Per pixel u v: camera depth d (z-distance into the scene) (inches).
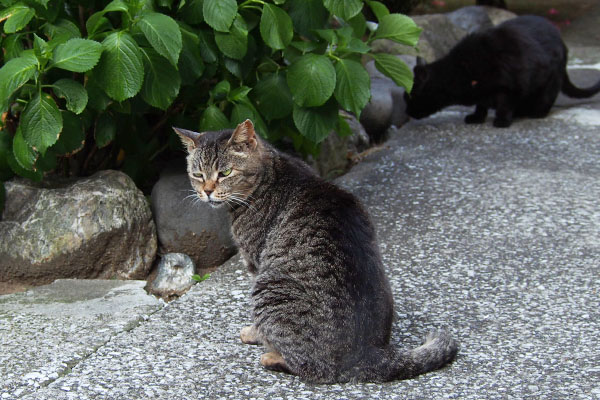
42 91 123.5
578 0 284.7
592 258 127.2
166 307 120.8
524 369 112.8
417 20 196.4
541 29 162.2
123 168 132.7
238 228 117.3
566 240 130.2
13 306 121.0
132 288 124.2
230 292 122.9
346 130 137.7
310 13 129.6
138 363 113.7
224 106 129.9
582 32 247.9
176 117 131.3
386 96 157.4
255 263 117.0
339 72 128.7
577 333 116.7
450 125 162.7
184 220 128.3
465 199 138.4
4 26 122.5
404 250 129.0
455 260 127.3
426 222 134.0
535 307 120.3
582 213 135.0
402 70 131.8
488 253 128.3
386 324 112.0
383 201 138.4
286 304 111.5
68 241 125.0
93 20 123.6
